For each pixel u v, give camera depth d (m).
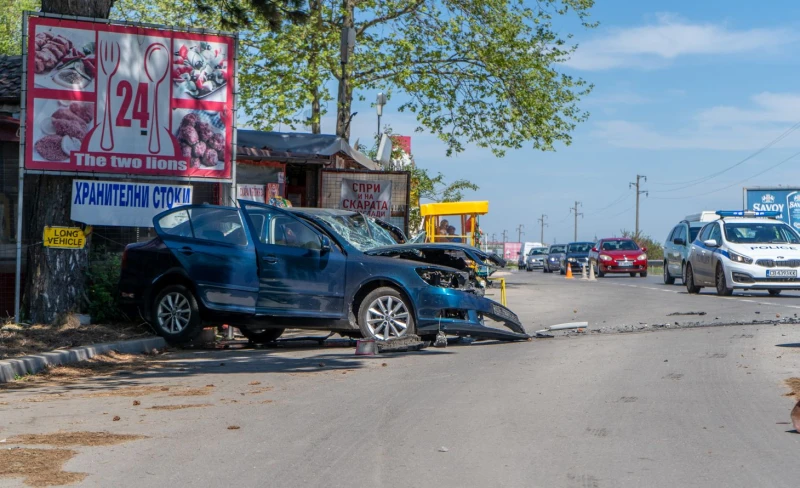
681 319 15.72
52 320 13.48
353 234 13.53
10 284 15.41
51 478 5.52
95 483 5.42
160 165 13.92
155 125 13.90
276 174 19.80
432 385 8.89
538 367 9.97
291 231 12.70
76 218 13.54
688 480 5.29
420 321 12.16
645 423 6.88
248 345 13.17
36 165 13.43
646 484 5.21
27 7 39.16
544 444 6.23
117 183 13.71
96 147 13.66
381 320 12.23
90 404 8.28
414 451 6.09
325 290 12.38
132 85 13.80
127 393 8.93
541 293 25.00
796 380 8.70
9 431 7.00
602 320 16.06
